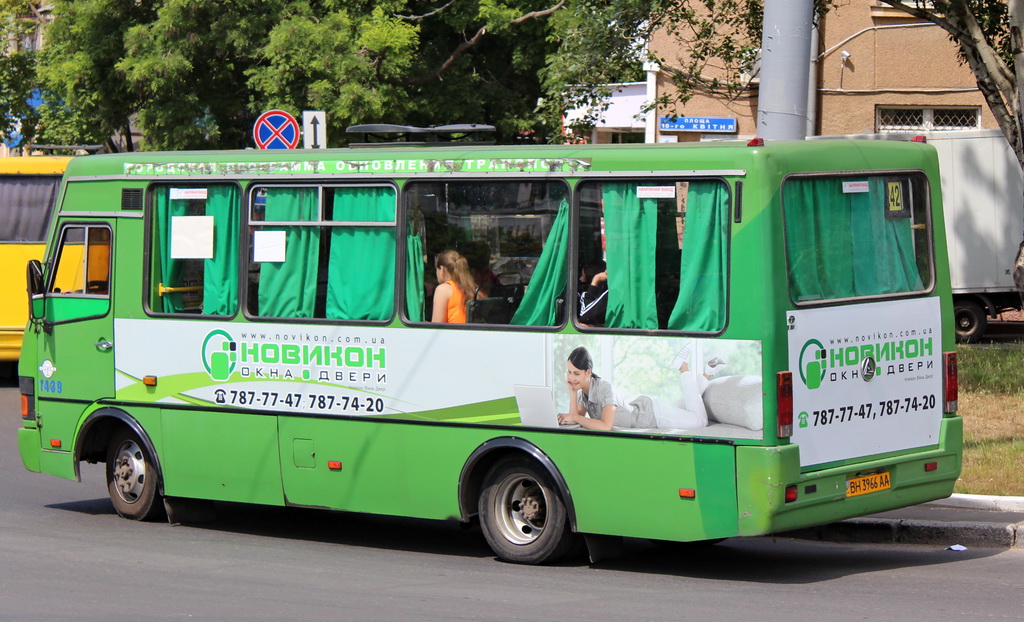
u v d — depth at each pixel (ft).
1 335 73.97
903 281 34.83
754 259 30.83
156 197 40.57
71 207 42.34
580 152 33.42
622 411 32.50
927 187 35.68
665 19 75.46
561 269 33.58
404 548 38.11
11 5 125.70
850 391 32.65
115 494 42.70
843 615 28.53
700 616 28.50
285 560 36.04
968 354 66.54
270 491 38.40
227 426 39.04
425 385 35.50
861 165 33.68
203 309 39.58
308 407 37.50
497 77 93.45
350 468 36.81
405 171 35.99
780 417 30.60
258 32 83.56
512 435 34.19
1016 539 36.68
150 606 30.01
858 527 38.50
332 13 82.28
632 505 32.45
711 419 31.27
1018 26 55.77
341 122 80.74
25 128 131.13
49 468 42.98
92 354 41.75
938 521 37.83
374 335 36.32
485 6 83.61
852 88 92.94
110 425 42.83
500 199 34.60
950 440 35.42
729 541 39.06
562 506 33.83
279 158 38.14
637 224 32.53
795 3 41.88
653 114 97.50
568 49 66.90
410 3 88.79
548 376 33.58
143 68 83.87
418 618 28.58
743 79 92.58
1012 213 83.92
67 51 92.94
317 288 37.55
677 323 31.94
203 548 37.88
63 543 38.52
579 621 28.09
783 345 30.83
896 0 60.75
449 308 35.27
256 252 38.52
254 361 38.50
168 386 40.14
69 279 42.60
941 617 28.27
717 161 31.40
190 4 82.48
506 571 34.22
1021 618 28.14
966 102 91.09
